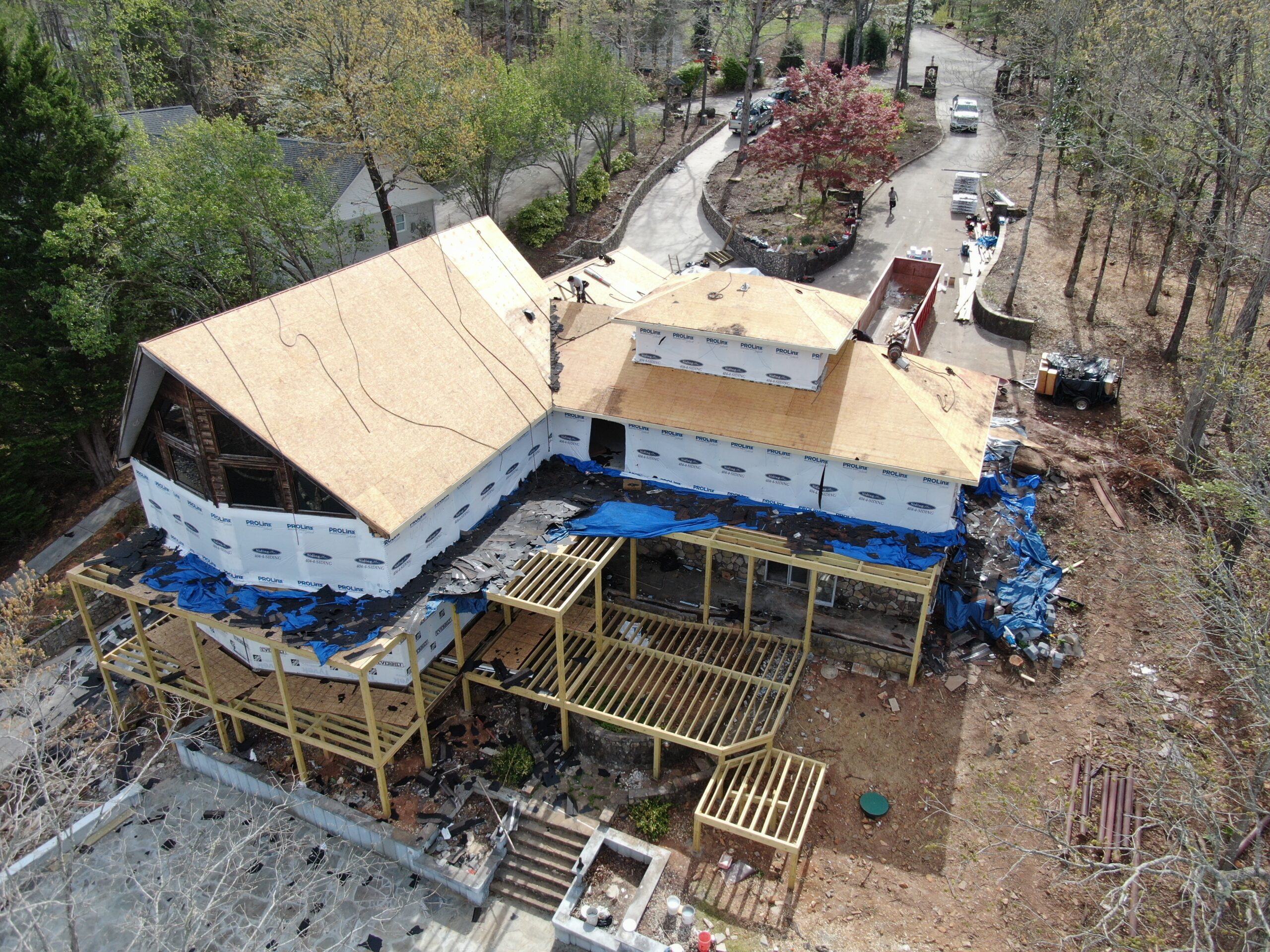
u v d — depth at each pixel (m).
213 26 57.97
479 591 21.19
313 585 21.36
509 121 43.88
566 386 25.52
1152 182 34.12
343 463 20.14
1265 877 14.27
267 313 21.47
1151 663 23.22
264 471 20.09
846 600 25.11
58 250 29.97
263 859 20.03
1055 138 35.59
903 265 43.62
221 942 19.77
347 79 39.16
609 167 57.59
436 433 22.19
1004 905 18.61
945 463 21.81
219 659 24.14
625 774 22.41
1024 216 49.28
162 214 31.22
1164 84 31.14
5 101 30.67
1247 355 26.97
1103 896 16.59
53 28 53.91
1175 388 33.59
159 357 18.92
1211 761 18.64
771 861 20.25
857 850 19.94
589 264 33.25
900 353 24.98
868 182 49.59
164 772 23.89
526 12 69.38
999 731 21.81
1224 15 26.67
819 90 49.41
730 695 22.42
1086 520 27.80
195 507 21.61
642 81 61.47
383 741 21.61
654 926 19.19
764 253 45.84
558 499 24.66
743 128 57.44
